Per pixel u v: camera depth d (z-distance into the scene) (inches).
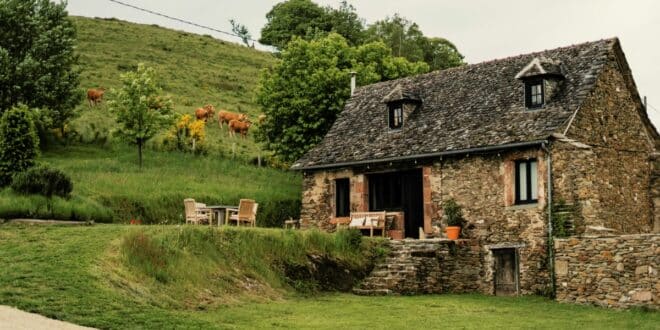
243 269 810.8
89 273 666.8
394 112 1150.3
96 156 1593.3
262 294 776.9
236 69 2856.8
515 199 968.3
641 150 1048.8
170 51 2869.1
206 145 1792.6
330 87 1457.9
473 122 1042.1
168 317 598.2
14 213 952.3
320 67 1469.0
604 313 759.7
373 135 1160.2
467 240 977.5
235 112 2299.5
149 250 747.4
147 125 1487.5
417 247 933.2
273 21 3400.6
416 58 2591.0
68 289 624.1
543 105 984.9
